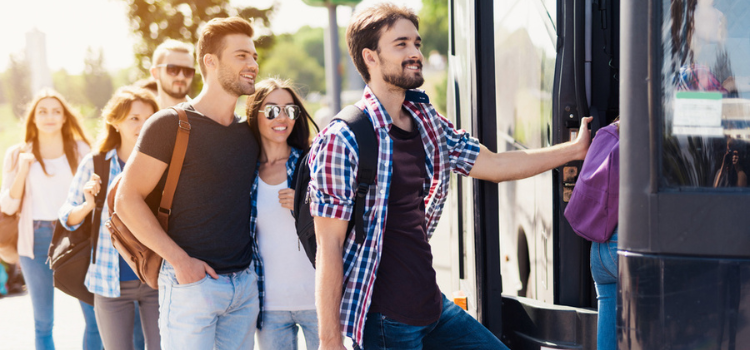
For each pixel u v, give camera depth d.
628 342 1.81
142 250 2.61
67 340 5.26
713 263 1.72
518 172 2.60
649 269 1.77
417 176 2.26
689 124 1.77
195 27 8.27
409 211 2.21
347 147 2.12
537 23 3.11
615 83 2.92
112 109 3.27
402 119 2.32
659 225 1.76
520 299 2.85
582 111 2.83
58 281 3.35
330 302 2.11
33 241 4.16
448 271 6.01
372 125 2.17
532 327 2.76
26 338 5.27
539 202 3.12
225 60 2.64
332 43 10.84
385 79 2.21
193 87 8.38
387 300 2.18
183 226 2.61
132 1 8.06
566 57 2.83
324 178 2.11
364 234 2.16
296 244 2.80
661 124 1.77
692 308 1.74
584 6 2.84
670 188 1.76
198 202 2.61
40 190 4.17
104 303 3.25
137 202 2.55
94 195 3.23
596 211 2.33
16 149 4.25
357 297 2.17
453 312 2.47
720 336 1.72
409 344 2.21
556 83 2.84
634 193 1.79
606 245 2.37
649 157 1.77
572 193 2.70
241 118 2.86
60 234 3.40
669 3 1.78
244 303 2.73
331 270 2.11
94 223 3.22
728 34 1.79
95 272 3.22
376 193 2.15
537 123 3.11
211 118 2.68
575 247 2.88
